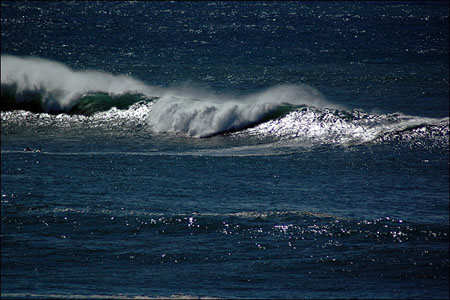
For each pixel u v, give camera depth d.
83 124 107.62
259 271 49.91
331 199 68.94
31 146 95.19
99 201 65.81
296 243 55.12
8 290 45.22
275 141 97.62
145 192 69.81
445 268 50.34
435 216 62.16
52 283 47.00
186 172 78.56
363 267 50.59
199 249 53.97
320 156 87.25
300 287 47.19
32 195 67.12
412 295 46.06
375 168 81.31
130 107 111.00
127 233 57.16
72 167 79.50
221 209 64.25
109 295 44.25
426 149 88.88
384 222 59.59
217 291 45.91
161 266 50.91
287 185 73.94
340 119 102.25
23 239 55.59
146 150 93.94
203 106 106.19
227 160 84.88
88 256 52.56
